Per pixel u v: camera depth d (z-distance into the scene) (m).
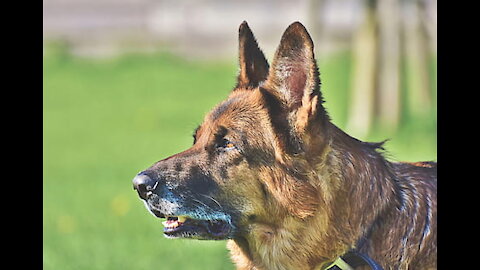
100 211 12.72
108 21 44.06
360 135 18.16
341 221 6.06
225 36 41.53
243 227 6.21
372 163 6.20
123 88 29.72
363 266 6.10
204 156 6.24
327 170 6.05
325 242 6.07
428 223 6.20
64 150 19.02
